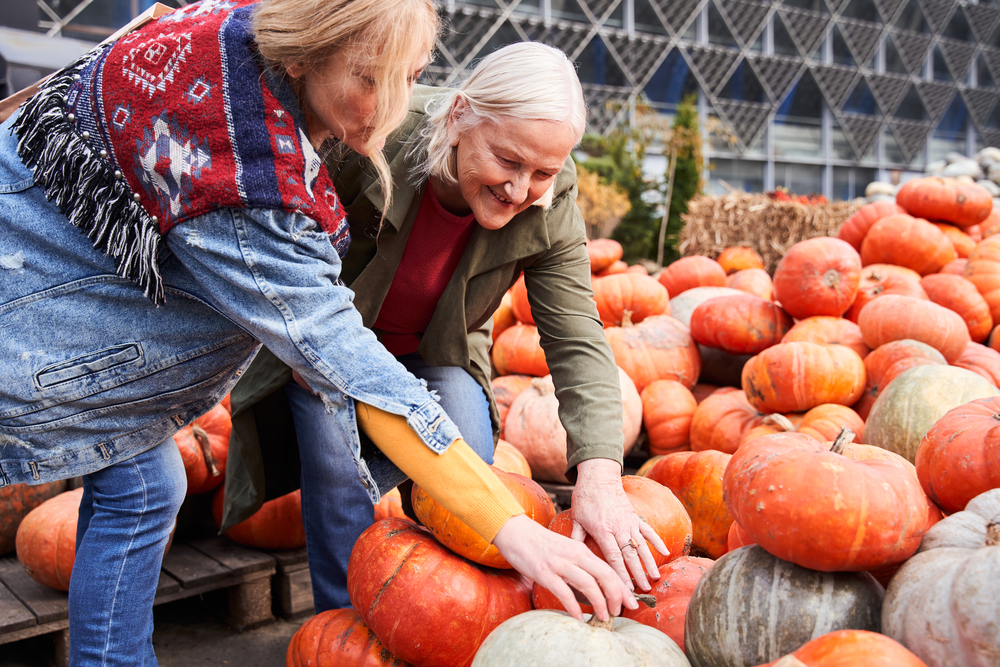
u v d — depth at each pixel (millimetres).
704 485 2082
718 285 4551
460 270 1773
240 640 2252
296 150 1113
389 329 1952
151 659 1484
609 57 23266
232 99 1082
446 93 1656
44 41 3639
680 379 3502
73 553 2080
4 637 1932
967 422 1473
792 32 25297
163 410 1352
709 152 24594
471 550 1537
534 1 22062
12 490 2465
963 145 29516
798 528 1153
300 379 1767
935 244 4199
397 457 1187
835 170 27125
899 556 1179
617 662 1095
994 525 1094
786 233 6602
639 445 3420
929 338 3000
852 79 26359
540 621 1181
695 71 24141
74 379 1235
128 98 1099
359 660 1572
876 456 1535
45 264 1215
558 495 2924
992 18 28031
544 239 1723
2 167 1229
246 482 2045
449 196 1677
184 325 1273
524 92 1373
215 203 1068
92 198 1130
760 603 1183
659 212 16219
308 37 1040
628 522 1475
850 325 3361
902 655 982
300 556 2402
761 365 2959
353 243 1768
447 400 1938
